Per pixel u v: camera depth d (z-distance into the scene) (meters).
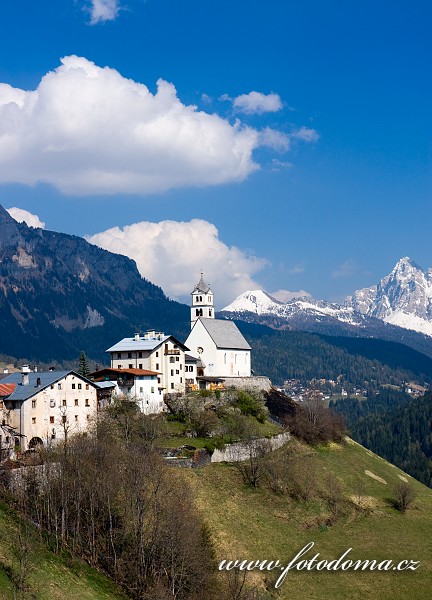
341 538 155.25
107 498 129.75
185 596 119.38
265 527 150.25
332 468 191.25
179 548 123.38
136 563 122.12
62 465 135.12
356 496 178.88
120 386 187.12
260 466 170.00
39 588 107.12
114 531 128.62
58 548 121.06
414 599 132.50
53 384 163.12
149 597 114.56
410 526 167.25
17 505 128.38
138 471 136.00
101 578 119.44
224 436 180.00
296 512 160.75
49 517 125.19
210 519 145.50
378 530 162.25
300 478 175.00
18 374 171.38
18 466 139.88
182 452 164.75
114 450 149.62
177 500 137.00
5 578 106.06
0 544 113.62
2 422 155.62
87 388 169.88
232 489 160.50
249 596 120.25
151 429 169.12
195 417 184.75
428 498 193.00
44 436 159.38
